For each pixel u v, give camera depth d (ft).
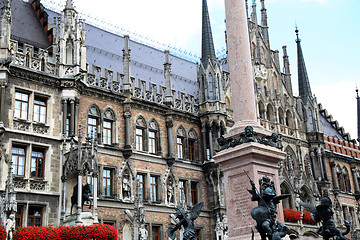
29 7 134.41
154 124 137.90
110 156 123.13
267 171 65.92
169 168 135.64
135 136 131.13
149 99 139.03
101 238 93.30
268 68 175.83
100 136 122.62
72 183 107.76
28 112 107.96
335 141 201.67
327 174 177.88
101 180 118.73
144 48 164.96
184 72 171.12
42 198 103.19
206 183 143.64
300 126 179.63
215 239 136.87
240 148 65.46
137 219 116.47
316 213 55.77
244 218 63.26
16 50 110.22
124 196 122.83
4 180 98.78
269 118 169.68
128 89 132.36
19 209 100.27
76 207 104.83
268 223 47.50
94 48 143.74
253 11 180.14
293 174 160.56
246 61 73.20
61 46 116.88
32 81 110.01
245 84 72.02
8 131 102.42
